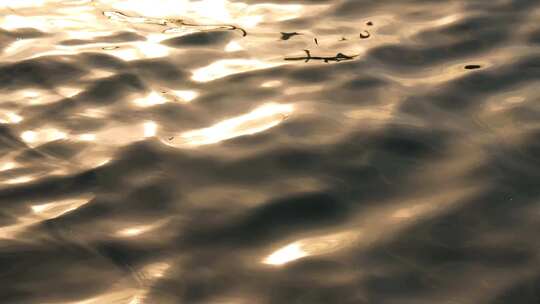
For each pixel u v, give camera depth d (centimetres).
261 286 318
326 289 316
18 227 348
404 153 405
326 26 538
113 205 366
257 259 333
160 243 342
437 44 512
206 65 488
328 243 342
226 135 420
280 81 471
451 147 409
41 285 316
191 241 344
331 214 361
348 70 482
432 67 487
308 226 354
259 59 495
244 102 450
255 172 391
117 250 338
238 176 388
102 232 348
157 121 432
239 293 315
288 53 502
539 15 544
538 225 352
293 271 326
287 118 433
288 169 393
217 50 505
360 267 328
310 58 496
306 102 449
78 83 464
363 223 355
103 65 483
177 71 480
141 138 416
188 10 557
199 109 443
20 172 385
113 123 429
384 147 409
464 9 556
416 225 353
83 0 564
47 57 487
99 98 452
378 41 517
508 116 434
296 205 367
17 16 535
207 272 326
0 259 328
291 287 318
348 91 461
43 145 408
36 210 360
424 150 407
